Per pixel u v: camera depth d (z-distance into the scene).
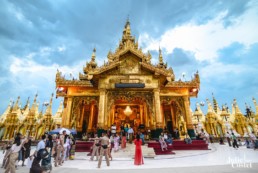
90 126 28.25
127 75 23.97
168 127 29.62
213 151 18.09
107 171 8.34
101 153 9.86
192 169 8.37
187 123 24.72
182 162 11.23
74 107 25.47
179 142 20.48
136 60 25.00
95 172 8.12
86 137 24.08
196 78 26.81
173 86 26.41
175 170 8.22
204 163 10.48
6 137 34.16
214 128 38.84
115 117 29.66
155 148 17.31
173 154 16.38
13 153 7.49
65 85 25.86
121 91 23.47
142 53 27.08
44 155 5.72
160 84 25.81
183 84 26.55
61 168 9.33
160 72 23.20
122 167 9.65
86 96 25.98
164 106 31.31
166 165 10.10
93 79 24.34
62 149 10.79
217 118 39.88
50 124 39.06
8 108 40.50
